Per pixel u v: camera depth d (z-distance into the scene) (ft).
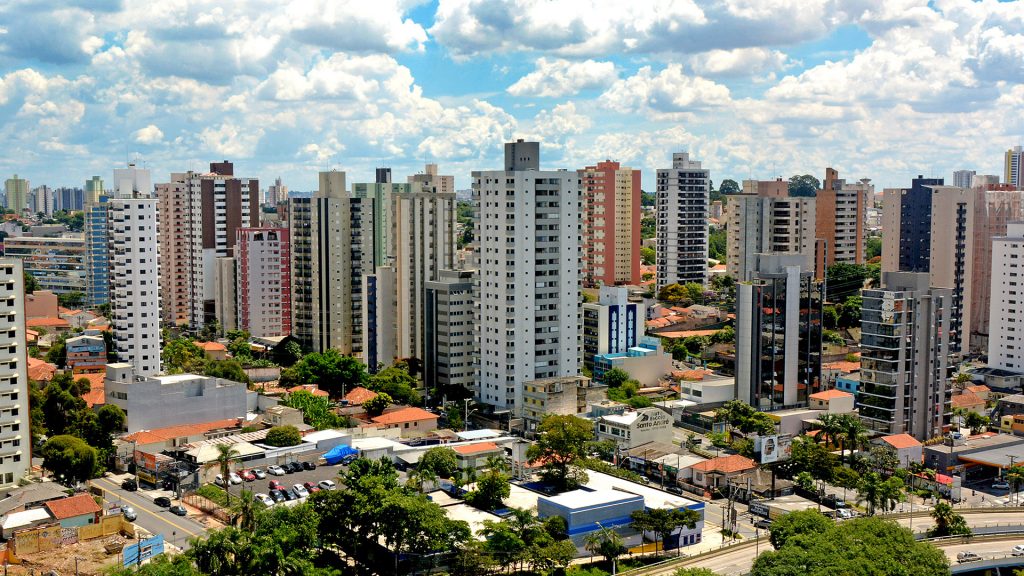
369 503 634.43
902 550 616.39
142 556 614.34
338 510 646.74
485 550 629.10
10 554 624.18
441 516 653.30
